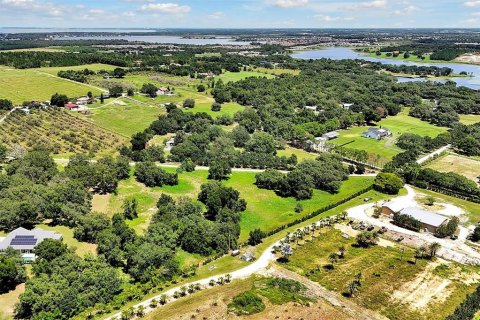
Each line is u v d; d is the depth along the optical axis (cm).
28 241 12044
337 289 11044
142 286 10869
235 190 16138
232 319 9769
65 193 14500
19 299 9800
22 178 15638
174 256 12375
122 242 12569
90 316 9744
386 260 12462
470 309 9906
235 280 11381
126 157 19475
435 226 14100
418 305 10425
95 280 10394
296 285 11069
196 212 14712
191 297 10600
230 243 13162
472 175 19675
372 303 10488
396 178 17775
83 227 12925
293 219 15188
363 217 15312
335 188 17712
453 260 12538
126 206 14775
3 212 13112
